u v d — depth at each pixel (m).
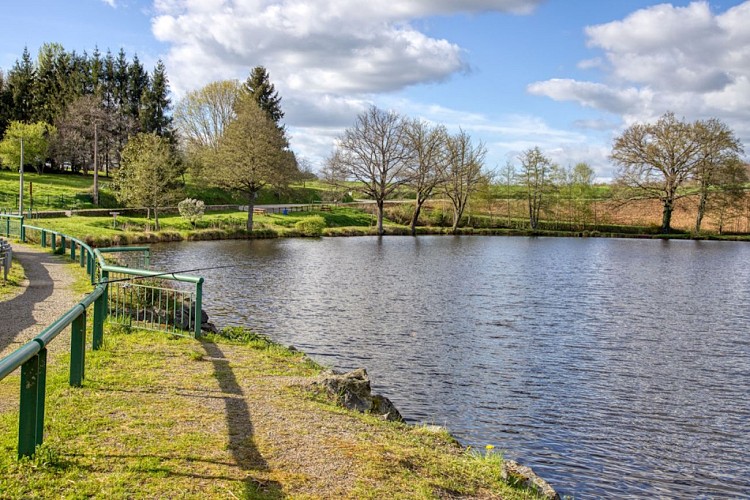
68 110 77.12
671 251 51.53
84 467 5.10
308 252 42.78
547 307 23.14
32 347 4.87
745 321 20.91
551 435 10.59
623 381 13.82
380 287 27.09
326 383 8.50
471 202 74.12
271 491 4.96
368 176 64.00
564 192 78.62
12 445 5.35
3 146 67.69
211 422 6.56
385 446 6.41
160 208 54.31
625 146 71.50
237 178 54.69
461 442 10.13
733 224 73.88
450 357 15.48
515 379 13.77
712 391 13.21
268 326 18.48
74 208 55.69
